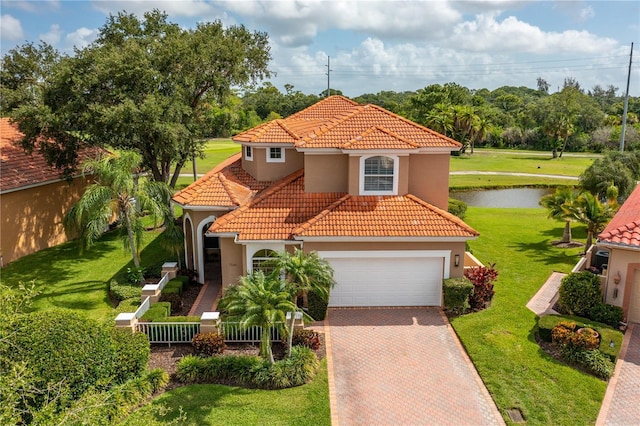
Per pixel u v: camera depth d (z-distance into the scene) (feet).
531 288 75.31
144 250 98.94
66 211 107.14
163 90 99.40
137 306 66.49
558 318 59.72
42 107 89.81
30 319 45.80
